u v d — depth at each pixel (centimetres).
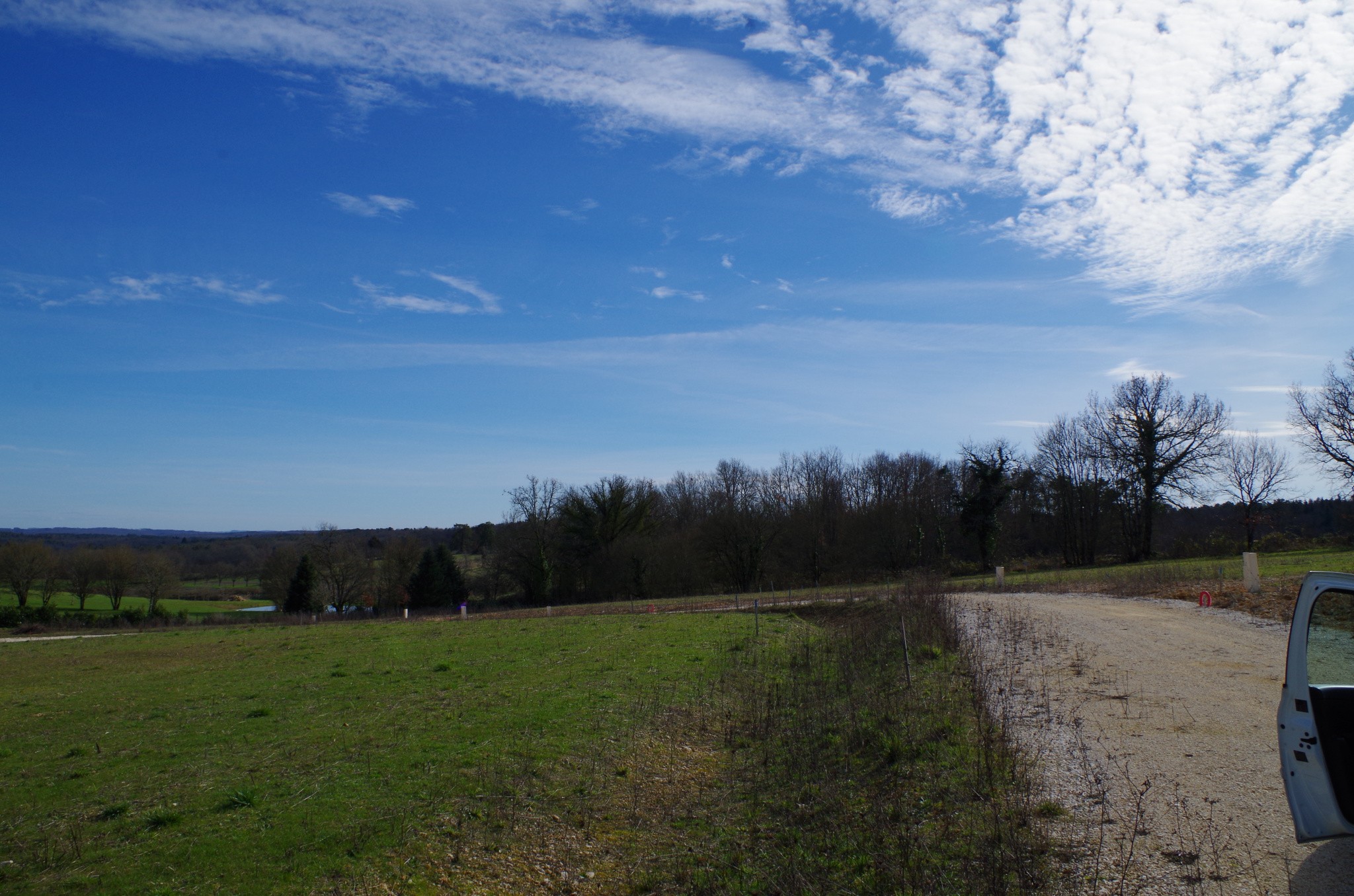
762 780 920
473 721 1206
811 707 1205
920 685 1288
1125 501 6034
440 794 875
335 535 6475
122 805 840
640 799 882
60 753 1092
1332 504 6525
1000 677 1339
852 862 661
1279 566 3319
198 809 834
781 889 624
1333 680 583
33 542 6031
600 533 6269
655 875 696
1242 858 595
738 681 1511
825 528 6631
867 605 2822
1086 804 726
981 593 3384
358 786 906
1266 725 963
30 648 2777
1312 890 541
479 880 689
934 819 721
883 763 902
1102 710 1076
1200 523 6856
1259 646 1563
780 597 3841
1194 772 797
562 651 1977
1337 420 4753
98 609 6312
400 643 2336
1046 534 6906
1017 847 605
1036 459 6712
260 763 1006
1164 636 1761
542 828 798
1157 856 607
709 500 7206
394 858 714
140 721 1298
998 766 832
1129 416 5794
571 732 1135
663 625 2584
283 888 654
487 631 2634
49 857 710
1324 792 535
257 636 2939
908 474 6956
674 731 1148
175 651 2456
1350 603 598
